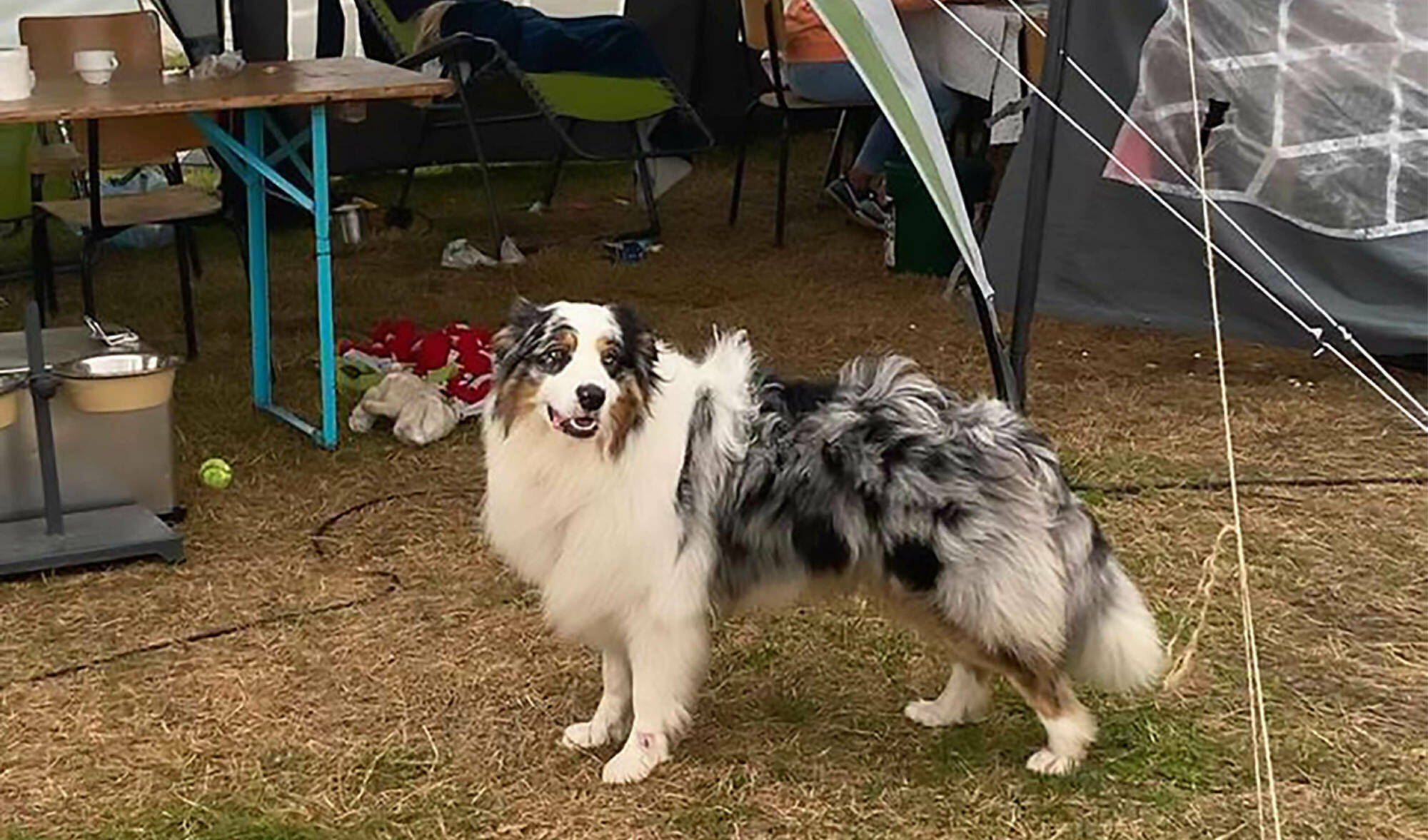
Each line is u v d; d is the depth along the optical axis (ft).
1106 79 18.30
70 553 13.79
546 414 9.88
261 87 15.94
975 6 23.02
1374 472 16.12
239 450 16.88
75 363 14.42
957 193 14.08
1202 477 16.01
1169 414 17.92
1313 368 19.43
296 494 15.81
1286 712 11.52
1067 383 18.99
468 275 24.29
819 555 10.11
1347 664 12.26
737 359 10.57
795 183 30.71
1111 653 10.16
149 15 20.77
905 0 23.00
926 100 13.57
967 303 21.91
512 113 27.09
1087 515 10.24
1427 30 17.44
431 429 17.16
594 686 12.00
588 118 25.66
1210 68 17.94
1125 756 10.89
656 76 25.71
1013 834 10.07
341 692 11.94
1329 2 17.54
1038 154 16.88
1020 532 9.83
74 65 19.20
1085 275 18.81
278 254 25.58
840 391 10.30
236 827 10.16
